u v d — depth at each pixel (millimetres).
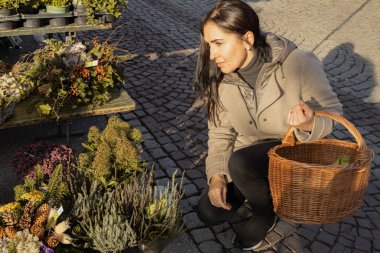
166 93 5012
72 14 4438
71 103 3371
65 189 2414
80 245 2189
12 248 1962
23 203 2301
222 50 2121
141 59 5953
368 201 3410
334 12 8938
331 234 3010
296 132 2084
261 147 2502
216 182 2516
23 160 2832
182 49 6461
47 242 2062
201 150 3959
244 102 2434
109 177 2615
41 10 4434
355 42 7168
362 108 4969
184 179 3521
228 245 2857
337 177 1917
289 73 2301
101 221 2305
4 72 3719
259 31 2186
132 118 4430
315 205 2008
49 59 3510
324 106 2264
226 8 2049
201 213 2746
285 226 3021
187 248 2822
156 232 2365
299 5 9406
